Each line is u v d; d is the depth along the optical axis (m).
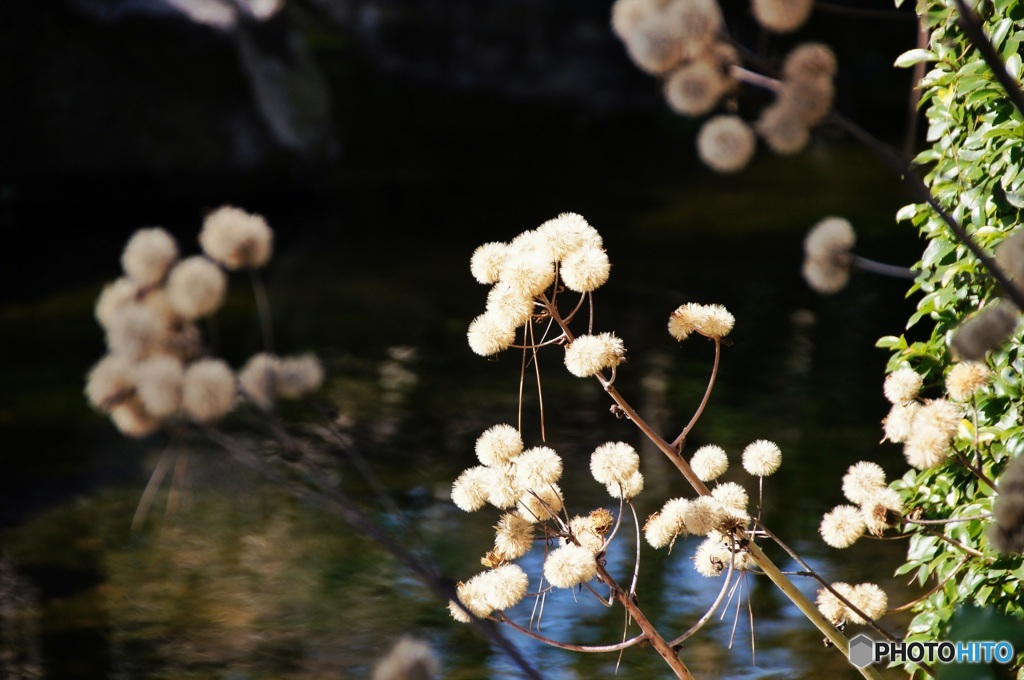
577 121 21.62
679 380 8.33
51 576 5.51
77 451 7.25
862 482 2.54
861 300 10.30
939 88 3.13
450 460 6.94
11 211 14.34
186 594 5.28
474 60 22.95
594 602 5.07
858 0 12.04
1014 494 1.92
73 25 14.19
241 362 8.81
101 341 9.66
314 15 23.39
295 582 5.37
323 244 13.33
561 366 8.84
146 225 13.95
